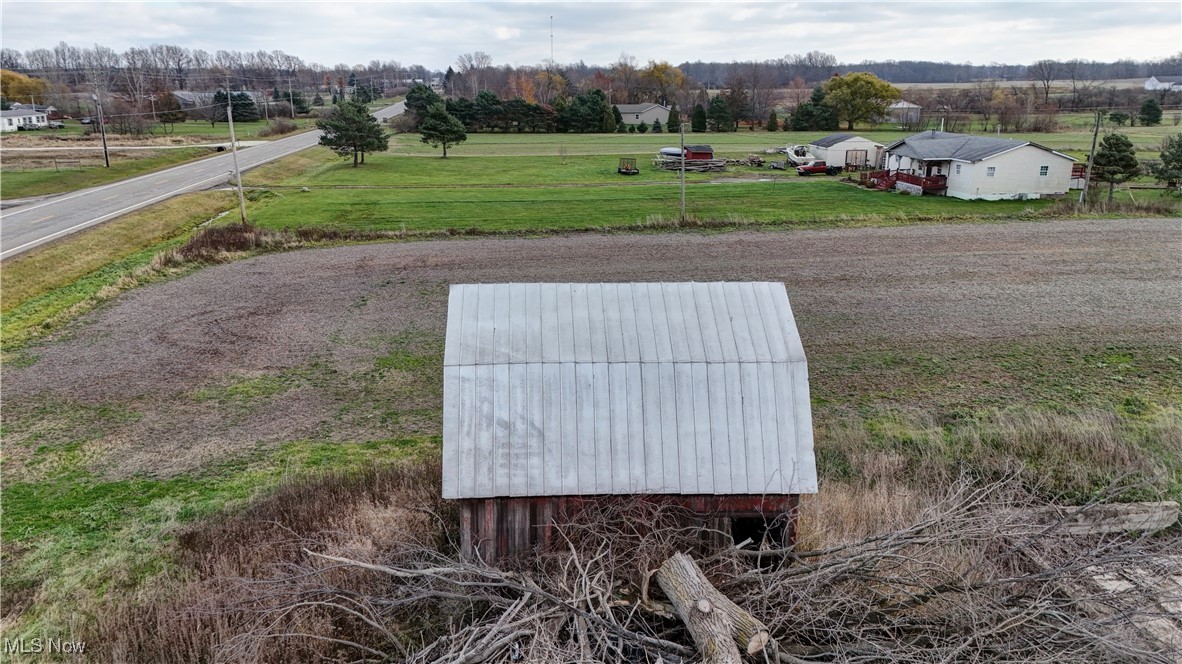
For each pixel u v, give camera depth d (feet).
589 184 184.24
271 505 43.86
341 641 29.68
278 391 64.75
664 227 126.21
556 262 105.19
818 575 28.71
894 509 40.86
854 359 70.44
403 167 218.79
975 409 59.31
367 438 56.18
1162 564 31.24
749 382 35.91
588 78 636.89
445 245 116.06
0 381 66.64
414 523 40.37
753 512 34.81
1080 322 79.25
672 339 37.19
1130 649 26.61
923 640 28.89
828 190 168.14
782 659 26.58
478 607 32.32
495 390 35.04
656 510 33.32
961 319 80.74
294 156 231.71
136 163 210.38
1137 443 51.55
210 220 140.77
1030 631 28.12
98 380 67.00
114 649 31.78
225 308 86.63
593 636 28.27
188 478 50.26
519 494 33.37
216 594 34.65
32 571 39.47
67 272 100.63
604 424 34.68
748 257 106.73
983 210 137.39
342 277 98.78
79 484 49.49
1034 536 32.40
